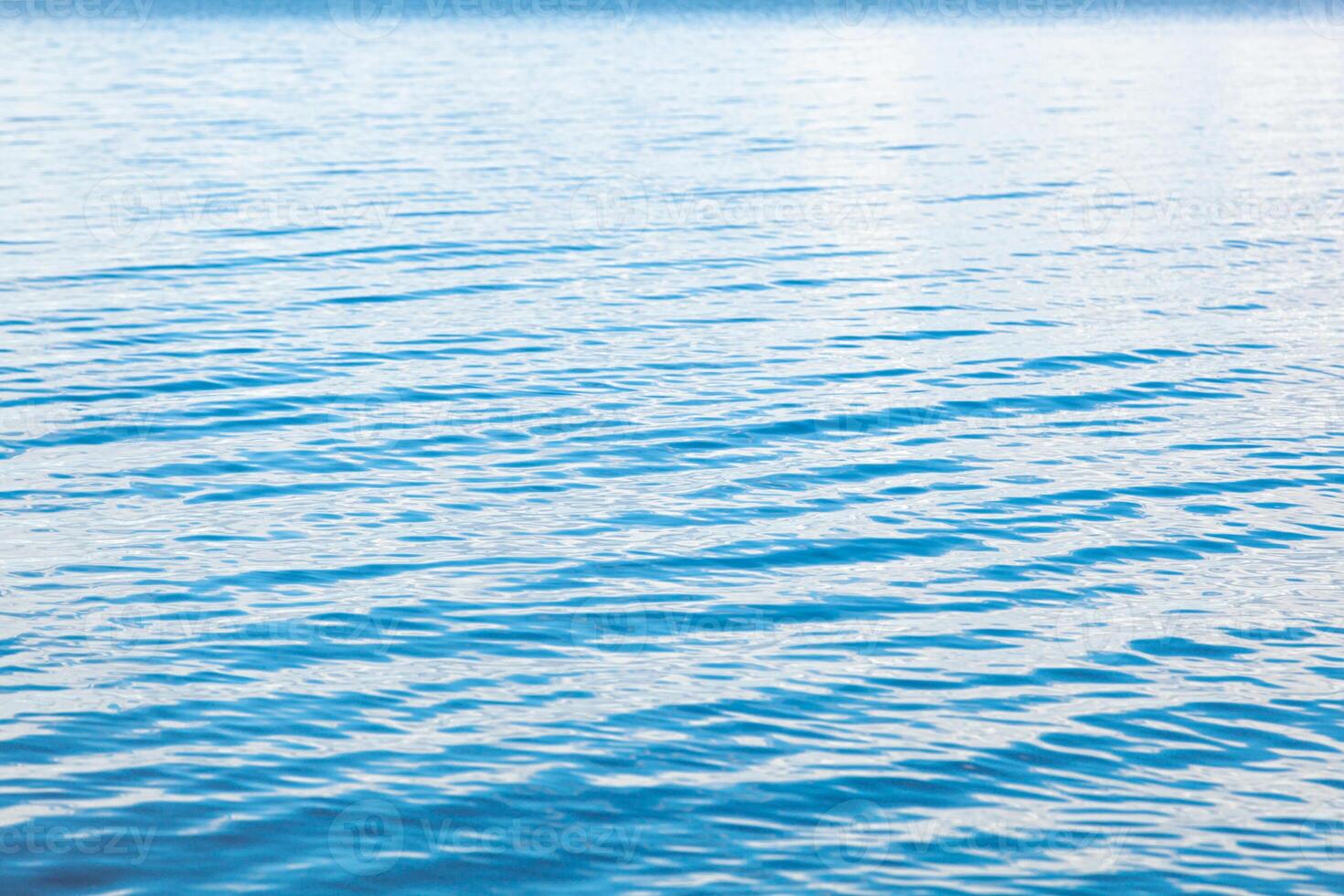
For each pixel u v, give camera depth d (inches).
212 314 817.5
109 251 974.4
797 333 789.2
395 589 466.3
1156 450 611.5
